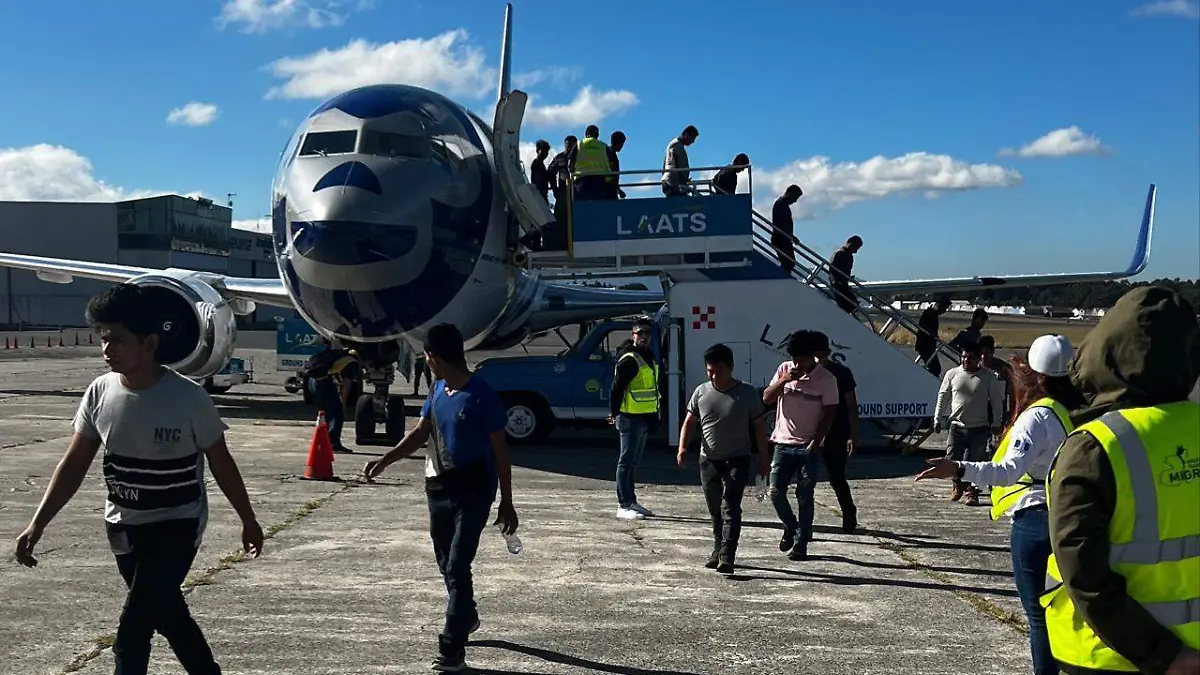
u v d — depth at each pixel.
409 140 13.05
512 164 13.66
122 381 4.12
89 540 8.04
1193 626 2.69
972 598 6.77
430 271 12.80
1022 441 4.54
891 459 14.45
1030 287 20.77
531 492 11.04
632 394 9.43
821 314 14.26
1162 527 2.67
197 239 86.81
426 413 5.54
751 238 14.12
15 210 78.00
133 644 4.10
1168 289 2.85
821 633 5.93
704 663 5.37
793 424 7.94
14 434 15.25
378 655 5.39
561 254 14.34
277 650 5.45
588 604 6.50
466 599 5.12
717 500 7.46
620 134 15.33
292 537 8.37
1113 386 2.82
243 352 50.88
